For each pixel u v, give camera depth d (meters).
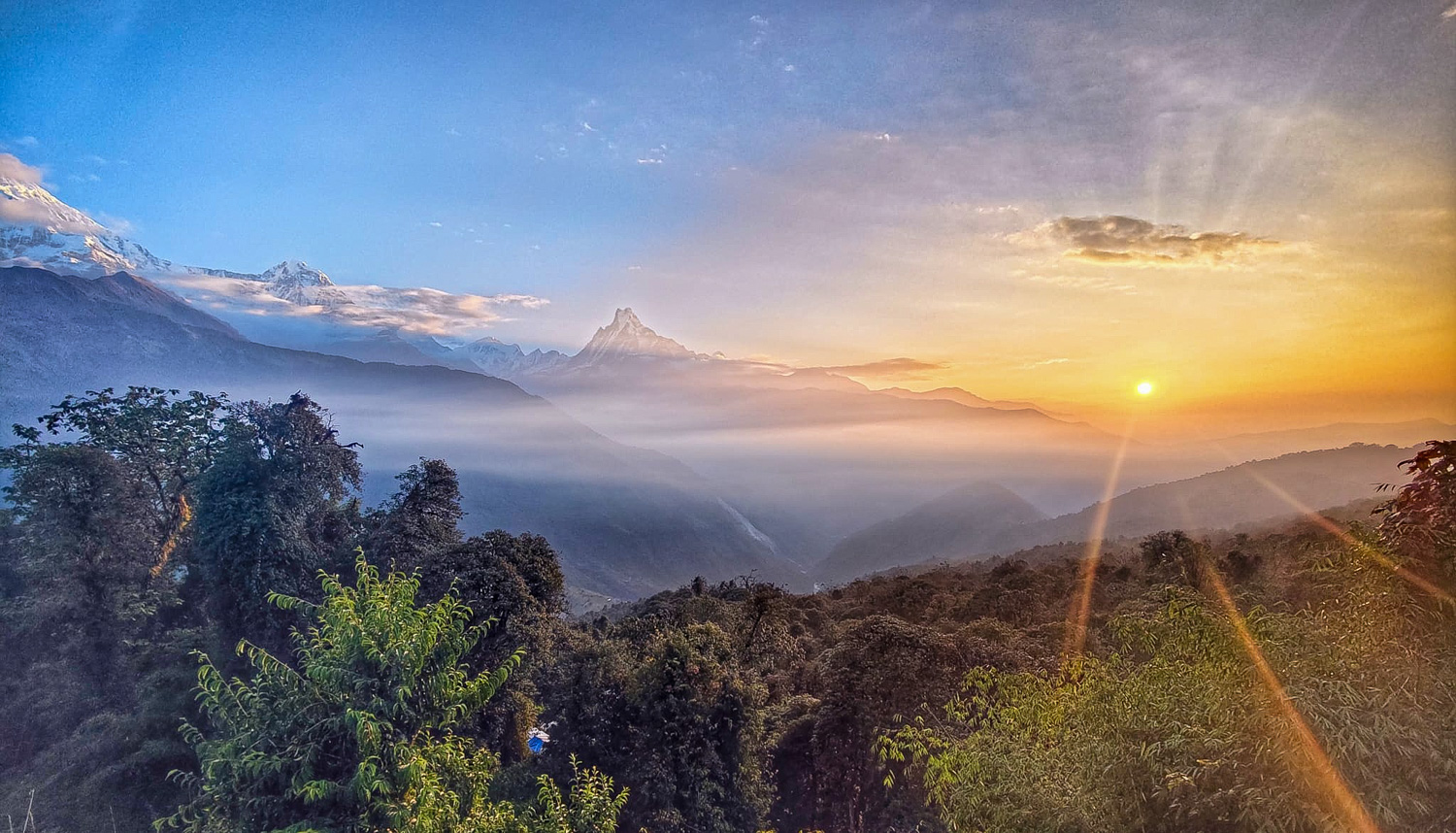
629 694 24.20
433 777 11.16
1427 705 6.43
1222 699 7.26
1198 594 9.55
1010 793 8.82
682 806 22.55
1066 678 11.24
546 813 12.65
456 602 13.85
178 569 37.28
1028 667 23.50
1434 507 7.04
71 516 31.53
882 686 24.22
